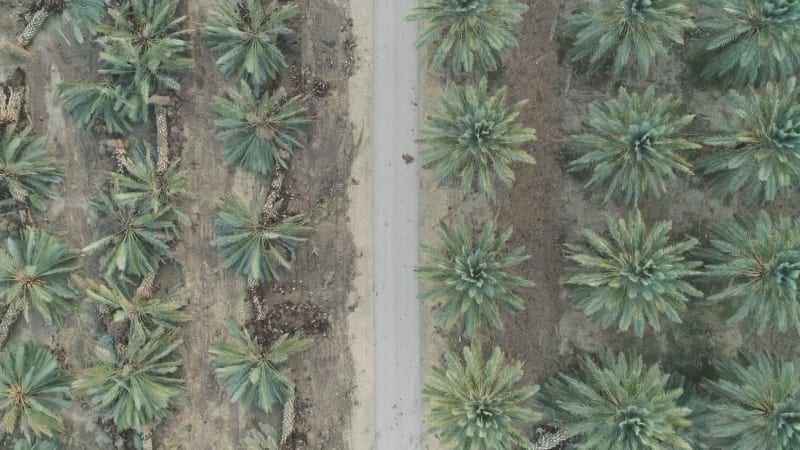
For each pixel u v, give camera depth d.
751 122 13.44
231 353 15.61
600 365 15.78
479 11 13.37
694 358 15.87
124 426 15.60
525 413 13.43
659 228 13.43
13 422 15.34
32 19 16.19
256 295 16.22
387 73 16.25
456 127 13.74
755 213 15.54
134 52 15.09
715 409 13.73
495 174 16.05
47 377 15.79
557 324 16.14
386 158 16.30
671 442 13.34
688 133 15.62
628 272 13.16
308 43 16.33
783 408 13.18
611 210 15.91
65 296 15.97
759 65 14.03
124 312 15.40
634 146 13.20
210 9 16.33
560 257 16.06
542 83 16.03
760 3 13.17
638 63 15.42
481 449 13.60
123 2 15.70
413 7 16.16
